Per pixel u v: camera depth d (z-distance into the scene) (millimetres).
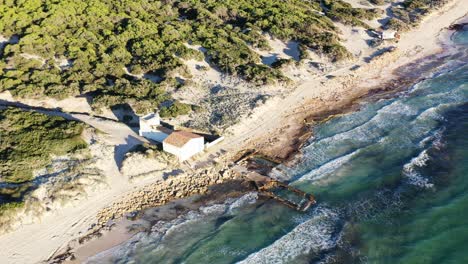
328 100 67875
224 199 48625
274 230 44188
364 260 40062
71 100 62344
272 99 65750
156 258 41469
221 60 72875
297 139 58750
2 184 45562
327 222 44719
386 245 41438
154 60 70312
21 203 43438
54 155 50438
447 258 39375
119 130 57656
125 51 72812
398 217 44594
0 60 67625
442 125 59312
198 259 41281
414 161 52438
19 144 50594
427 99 66250
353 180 50500
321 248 41688
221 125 59906
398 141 56750
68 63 69688
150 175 50969
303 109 65500
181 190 49750
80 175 48312
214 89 68438
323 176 51469
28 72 65438
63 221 44562
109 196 48125
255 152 56031
